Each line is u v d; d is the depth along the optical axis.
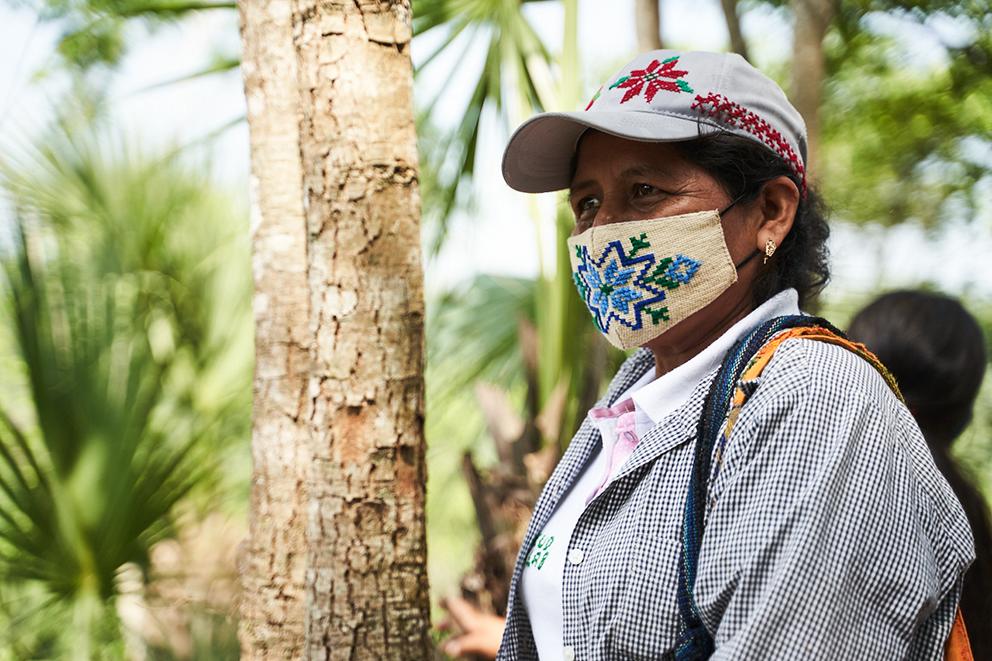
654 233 1.19
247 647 2.12
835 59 5.56
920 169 6.13
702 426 1.08
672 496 1.07
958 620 1.00
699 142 1.17
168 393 3.90
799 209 1.23
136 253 4.03
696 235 1.18
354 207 1.55
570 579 1.12
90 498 3.42
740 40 4.20
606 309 1.25
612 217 1.22
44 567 3.47
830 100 6.08
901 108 5.99
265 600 2.11
